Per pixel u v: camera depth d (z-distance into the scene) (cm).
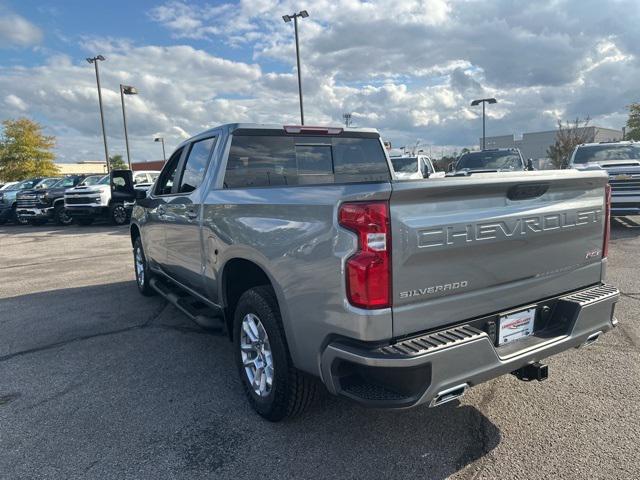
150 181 2061
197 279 423
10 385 393
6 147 4491
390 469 269
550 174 281
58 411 346
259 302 308
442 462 274
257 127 402
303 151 428
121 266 935
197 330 520
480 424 311
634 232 1061
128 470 275
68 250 1216
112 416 337
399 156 1555
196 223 400
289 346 283
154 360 438
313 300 258
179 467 277
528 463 270
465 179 245
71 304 643
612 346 430
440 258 245
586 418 313
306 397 296
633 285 621
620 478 254
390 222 231
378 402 235
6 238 1603
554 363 398
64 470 277
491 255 264
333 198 246
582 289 321
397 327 238
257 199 310
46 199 1988
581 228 308
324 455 283
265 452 288
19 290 748
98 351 464
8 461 287
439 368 234
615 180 1076
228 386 380
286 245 275
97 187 1839
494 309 273
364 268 230
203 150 426
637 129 4281
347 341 245
